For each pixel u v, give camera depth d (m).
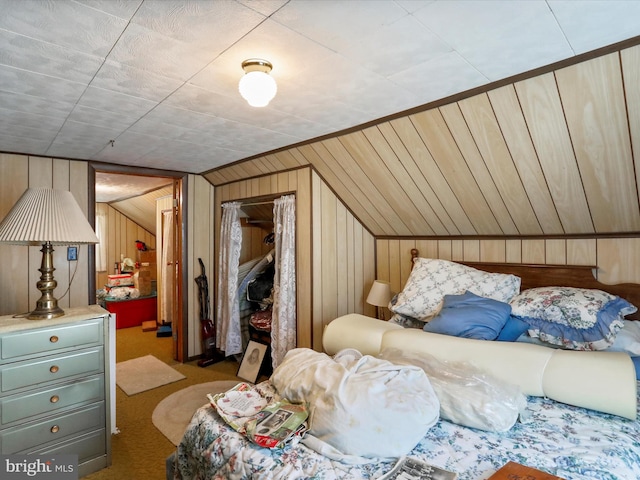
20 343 1.92
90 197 3.32
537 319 2.03
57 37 1.36
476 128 2.00
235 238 3.91
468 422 1.40
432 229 3.00
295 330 3.20
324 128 2.46
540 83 1.65
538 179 2.10
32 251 3.04
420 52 1.48
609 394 1.45
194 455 1.45
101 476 2.09
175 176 3.93
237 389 1.72
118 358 4.17
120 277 6.05
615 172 1.84
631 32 1.32
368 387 1.38
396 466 1.14
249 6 1.18
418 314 2.51
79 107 2.08
